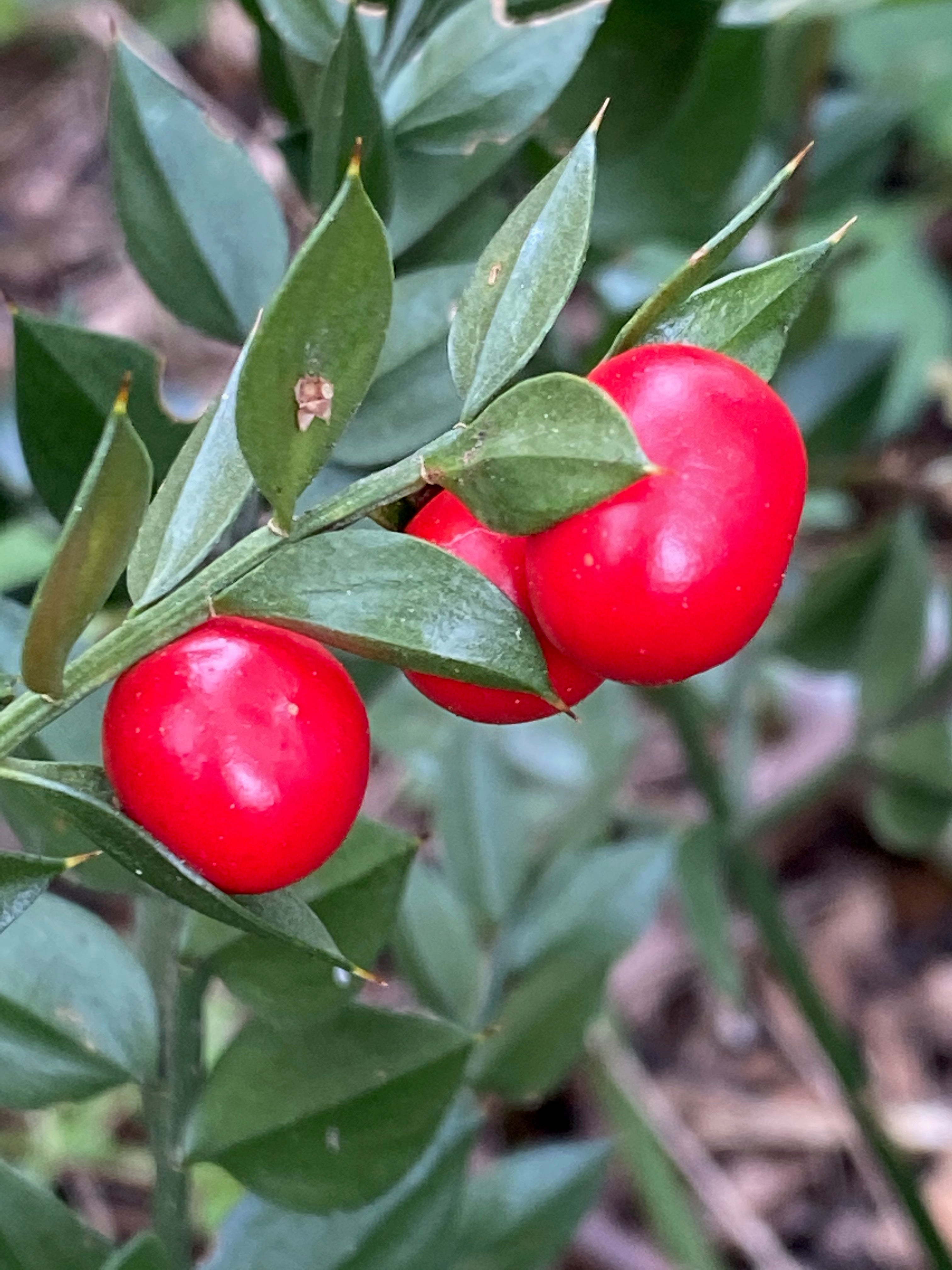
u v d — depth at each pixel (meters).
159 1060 0.10
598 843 0.19
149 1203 0.21
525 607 0.07
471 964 0.15
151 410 0.10
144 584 0.08
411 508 0.08
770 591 0.07
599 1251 0.20
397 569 0.07
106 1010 0.10
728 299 0.07
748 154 0.14
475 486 0.07
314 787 0.07
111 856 0.07
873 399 0.19
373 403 0.10
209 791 0.07
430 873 0.15
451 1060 0.10
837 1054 0.18
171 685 0.07
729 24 0.13
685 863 0.18
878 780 0.19
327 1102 0.10
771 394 0.07
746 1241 0.21
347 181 0.06
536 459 0.07
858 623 0.19
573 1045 0.13
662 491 0.07
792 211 0.19
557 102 0.12
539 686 0.07
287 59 0.11
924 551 0.18
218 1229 0.17
